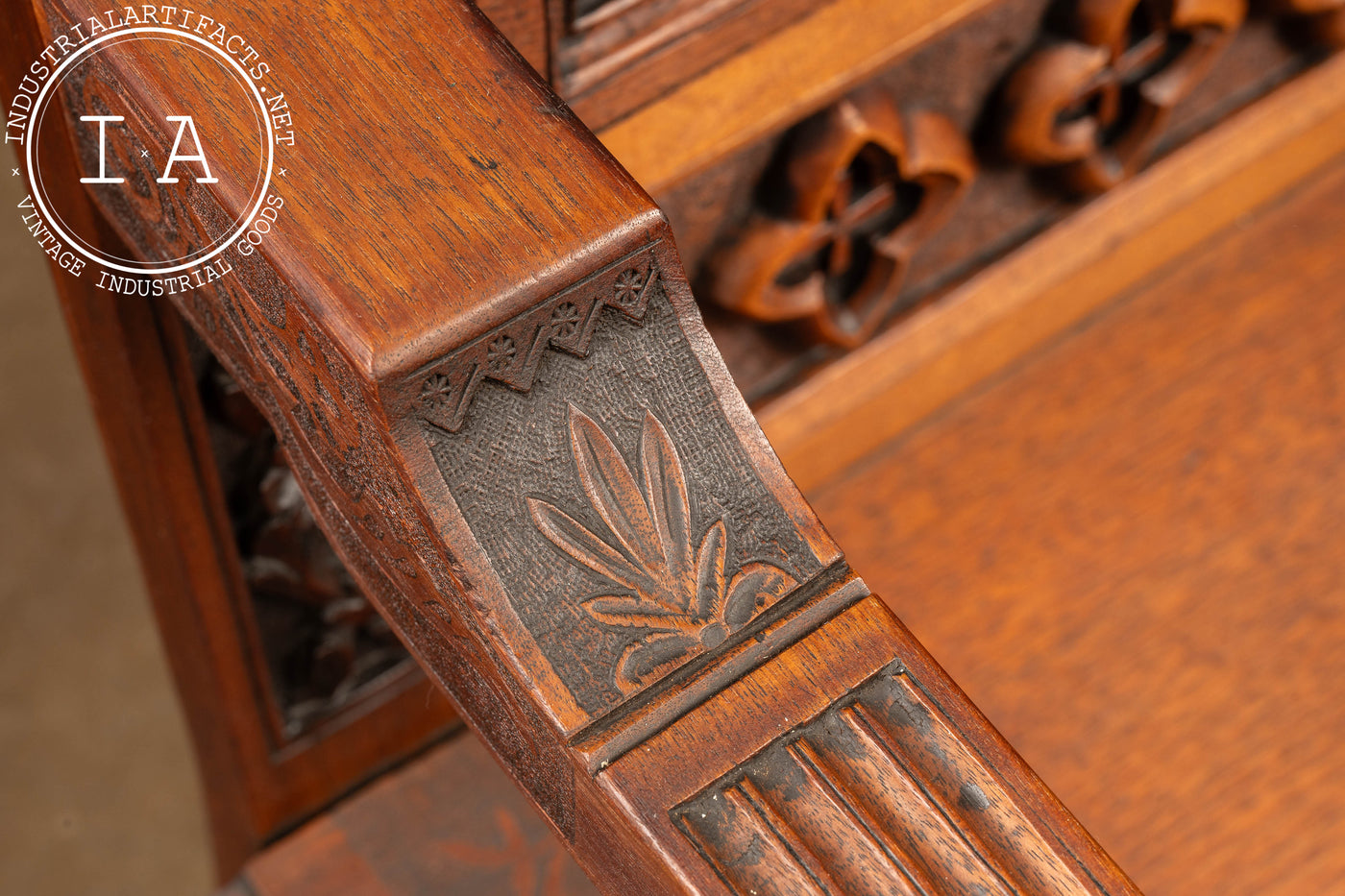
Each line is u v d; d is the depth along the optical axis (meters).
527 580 0.66
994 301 1.08
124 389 0.82
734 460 0.67
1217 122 1.16
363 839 0.97
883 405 1.06
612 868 0.67
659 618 0.66
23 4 0.71
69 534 1.91
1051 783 0.94
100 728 1.85
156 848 1.82
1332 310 1.16
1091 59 0.96
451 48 0.68
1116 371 1.13
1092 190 1.09
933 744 0.66
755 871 0.65
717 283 0.93
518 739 0.68
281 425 0.71
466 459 0.65
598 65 0.82
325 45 0.67
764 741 0.66
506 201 0.66
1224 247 1.20
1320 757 0.95
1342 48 1.18
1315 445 1.08
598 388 0.67
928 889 0.65
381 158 0.66
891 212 0.99
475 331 0.65
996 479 1.08
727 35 0.84
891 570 1.03
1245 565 1.03
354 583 0.92
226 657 0.91
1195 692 0.98
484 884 0.95
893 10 0.88
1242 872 0.92
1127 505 1.06
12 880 1.79
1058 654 0.99
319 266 0.65
